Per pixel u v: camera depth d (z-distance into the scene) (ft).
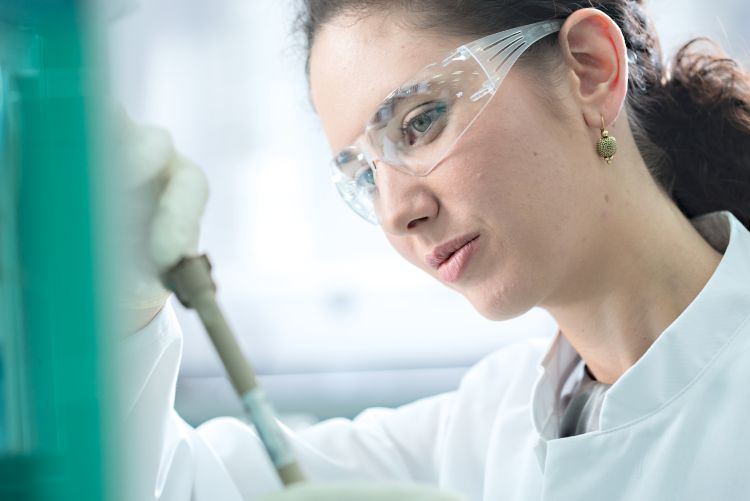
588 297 3.73
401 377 9.87
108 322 1.46
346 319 10.11
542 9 3.50
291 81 9.70
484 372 4.71
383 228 3.73
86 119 1.44
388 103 3.35
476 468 4.38
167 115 9.71
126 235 1.61
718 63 4.21
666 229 3.73
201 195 2.03
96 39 1.45
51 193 1.43
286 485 1.87
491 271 3.45
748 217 4.11
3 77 1.42
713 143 4.11
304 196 9.98
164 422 3.29
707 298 3.52
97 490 1.44
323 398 9.67
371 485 1.58
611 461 3.50
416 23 3.41
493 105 3.34
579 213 3.50
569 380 4.31
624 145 3.68
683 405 3.42
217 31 9.62
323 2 3.57
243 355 1.95
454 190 3.36
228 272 10.05
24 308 1.44
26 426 1.44
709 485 3.23
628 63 3.84
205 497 3.70
